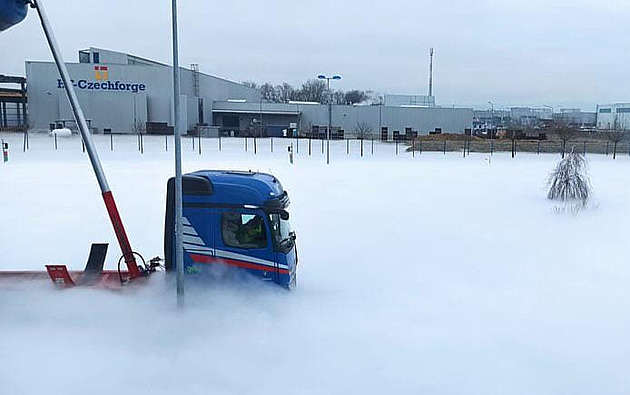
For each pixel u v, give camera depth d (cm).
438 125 8281
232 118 8500
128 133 7294
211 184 993
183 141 6338
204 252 998
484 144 6066
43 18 1017
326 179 3117
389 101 9700
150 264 1094
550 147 5844
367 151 5516
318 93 13575
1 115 7631
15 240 1639
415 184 2978
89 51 7881
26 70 7138
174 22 888
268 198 988
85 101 7238
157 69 7538
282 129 8006
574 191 2442
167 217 1012
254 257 995
